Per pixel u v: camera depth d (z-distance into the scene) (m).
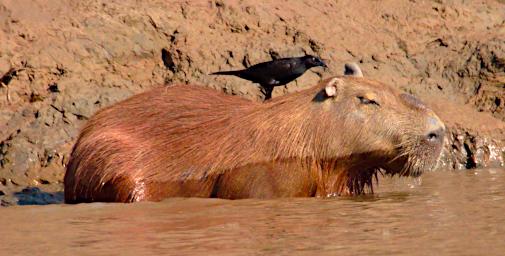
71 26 47.62
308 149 36.09
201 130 36.78
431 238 27.48
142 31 48.38
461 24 54.00
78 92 45.66
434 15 54.09
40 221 32.09
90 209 34.22
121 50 47.53
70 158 37.66
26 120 44.66
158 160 36.38
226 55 48.53
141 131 37.19
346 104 36.25
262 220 31.03
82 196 36.75
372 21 53.19
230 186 35.72
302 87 48.53
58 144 43.72
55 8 48.53
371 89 36.44
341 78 36.69
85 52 46.94
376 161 36.47
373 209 33.19
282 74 44.81
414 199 35.69
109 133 36.97
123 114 37.78
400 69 51.09
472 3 55.66
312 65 45.25
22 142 43.50
